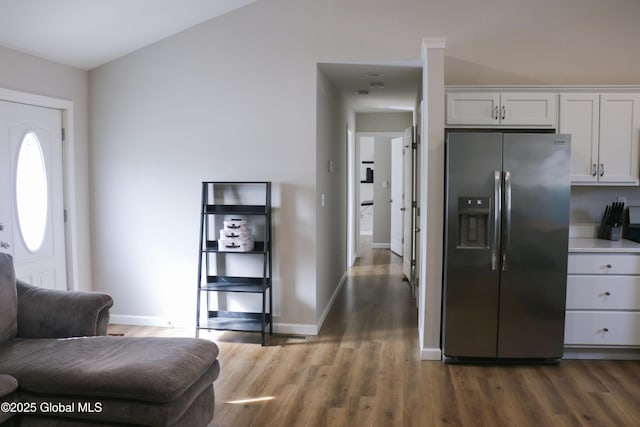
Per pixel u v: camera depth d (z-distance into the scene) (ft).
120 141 15.93
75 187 15.39
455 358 13.20
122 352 9.30
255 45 15.16
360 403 10.89
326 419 10.19
